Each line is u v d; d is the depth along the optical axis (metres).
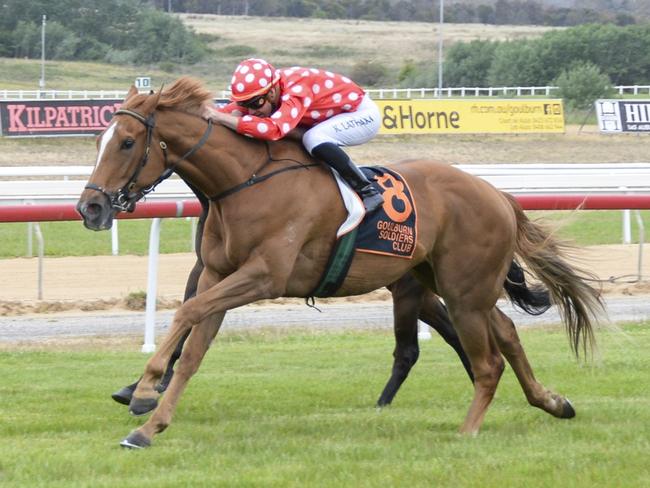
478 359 9.73
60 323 16.48
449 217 9.77
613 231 26.92
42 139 49.19
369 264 9.38
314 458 8.23
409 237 9.47
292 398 10.92
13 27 100.38
